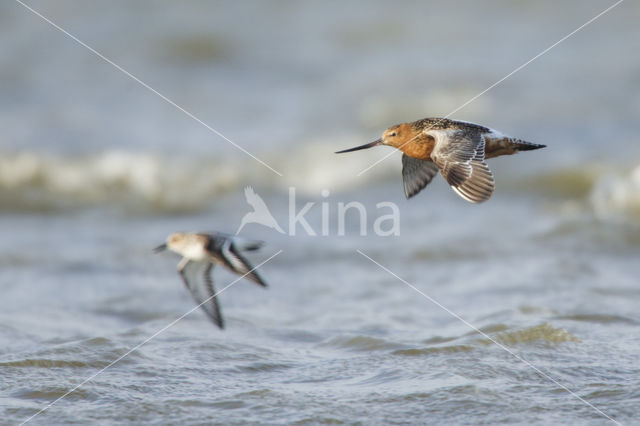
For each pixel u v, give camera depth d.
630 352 9.02
